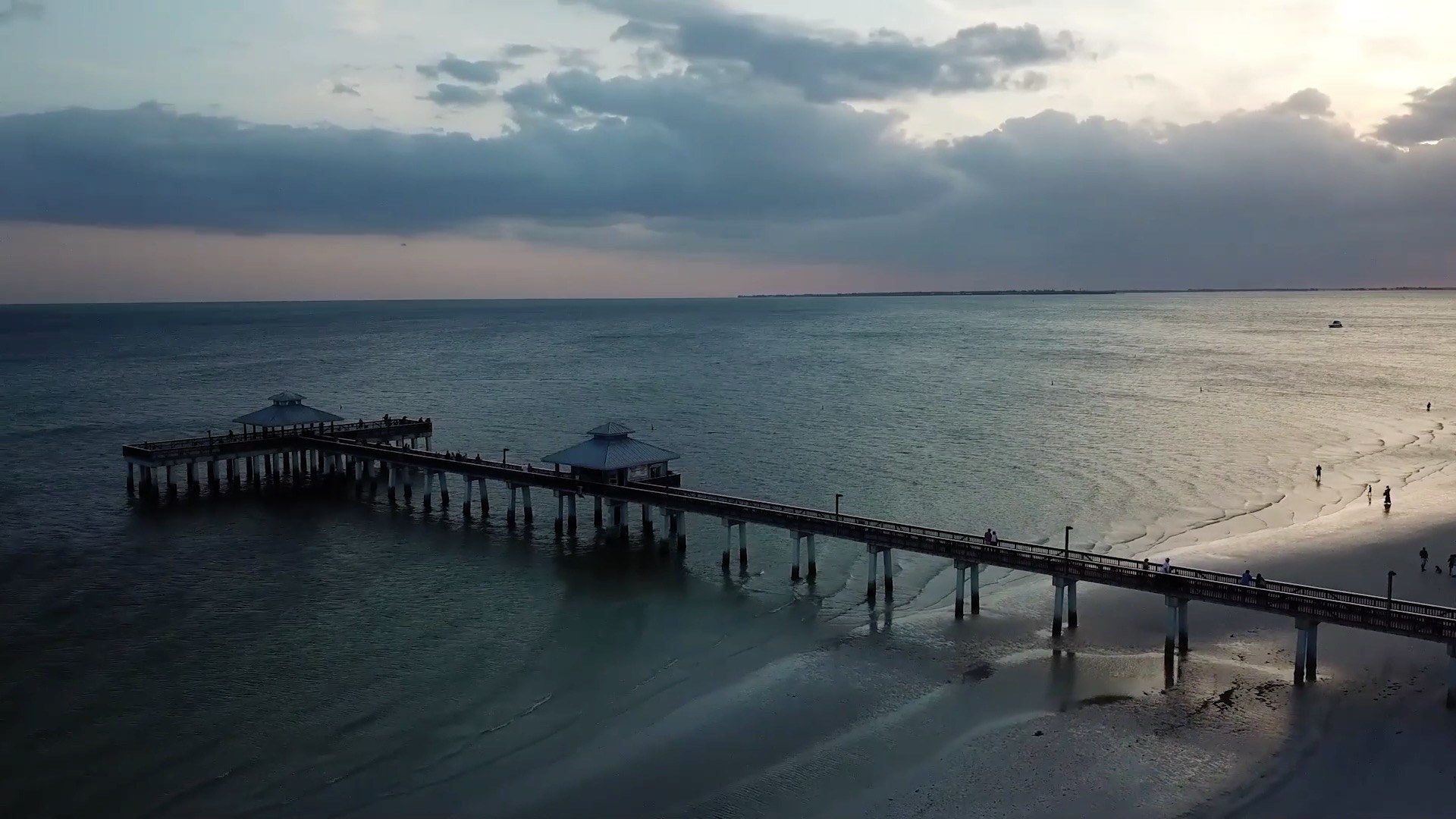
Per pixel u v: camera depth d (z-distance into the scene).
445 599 56.56
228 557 65.62
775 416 127.94
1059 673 43.88
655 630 50.97
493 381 174.25
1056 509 77.19
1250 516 74.00
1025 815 31.94
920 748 37.00
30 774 36.16
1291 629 48.28
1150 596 54.22
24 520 75.62
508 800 34.03
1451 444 102.25
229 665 46.53
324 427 96.12
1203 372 179.62
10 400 147.75
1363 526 67.06
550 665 46.28
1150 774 34.25
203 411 135.62
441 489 81.00
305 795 34.59
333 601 56.19
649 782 35.09
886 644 48.28
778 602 55.41
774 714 40.41
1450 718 37.53
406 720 40.41
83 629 51.50
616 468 68.81
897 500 80.31
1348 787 32.78
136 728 39.88
